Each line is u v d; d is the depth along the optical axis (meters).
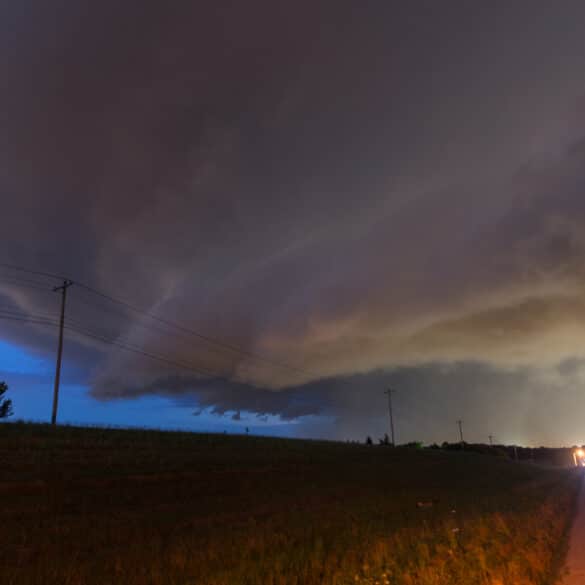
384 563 12.14
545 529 18.09
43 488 21.67
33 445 31.55
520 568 11.27
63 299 46.66
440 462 70.88
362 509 24.12
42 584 10.84
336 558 12.51
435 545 14.05
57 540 14.73
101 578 11.17
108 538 15.38
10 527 15.79
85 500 20.70
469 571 11.04
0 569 11.79
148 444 39.84
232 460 39.12
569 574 11.87
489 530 16.78
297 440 69.50
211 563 12.23
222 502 23.84
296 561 11.98
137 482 25.84
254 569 11.26
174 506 21.72
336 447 67.44
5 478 22.41
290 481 34.03
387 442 117.56
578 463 134.38
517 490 39.53
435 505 27.11
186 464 33.62
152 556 13.00
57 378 44.34
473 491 38.00
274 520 19.80
